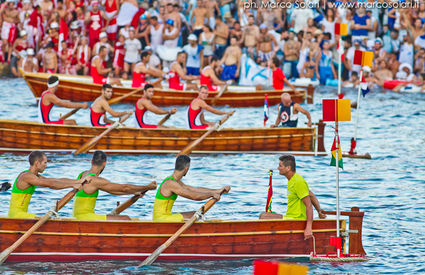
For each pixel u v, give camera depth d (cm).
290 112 5922
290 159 3300
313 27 9650
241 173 5022
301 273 1192
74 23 9925
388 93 9144
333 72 9731
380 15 9800
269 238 3231
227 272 3003
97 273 2944
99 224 3105
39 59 10119
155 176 4847
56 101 5600
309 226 3250
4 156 5384
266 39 9681
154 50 9762
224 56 9675
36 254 3072
